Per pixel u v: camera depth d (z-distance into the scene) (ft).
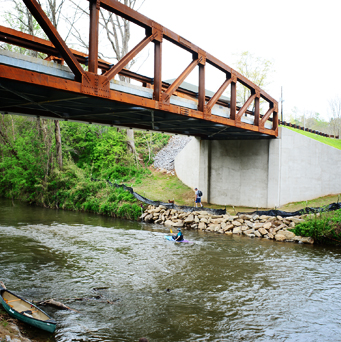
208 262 48.52
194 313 31.83
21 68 28.07
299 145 81.25
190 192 96.63
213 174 91.50
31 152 118.11
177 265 46.78
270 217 69.00
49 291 35.76
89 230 69.77
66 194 105.70
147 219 81.66
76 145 133.49
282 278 42.45
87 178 107.45
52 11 96.94
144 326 28.89
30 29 96.32
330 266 47.83
